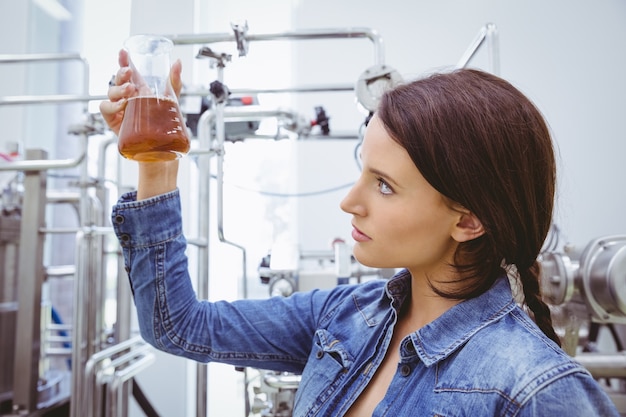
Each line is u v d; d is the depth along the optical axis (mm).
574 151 2135
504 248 476
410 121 458
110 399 1235
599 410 404
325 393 576
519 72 2166
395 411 486
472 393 435
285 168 2164
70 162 1241
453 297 505
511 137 456
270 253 1262
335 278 1258
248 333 675
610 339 2004
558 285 1019
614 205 2104
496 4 2180
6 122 2014
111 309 1892
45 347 1571
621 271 939
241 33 955
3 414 1278
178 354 665
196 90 1075
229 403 1845
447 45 2184
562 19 2160
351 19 2203
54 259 2107
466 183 448
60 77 2092
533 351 429
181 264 650
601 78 2145
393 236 484
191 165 1560
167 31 952
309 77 2180
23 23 2029
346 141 2172
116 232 622
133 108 562
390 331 561
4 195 1444
